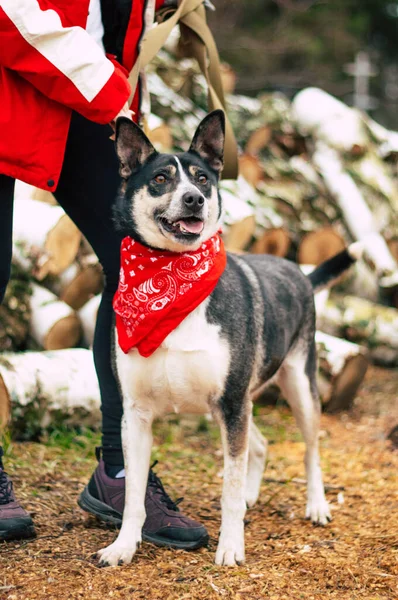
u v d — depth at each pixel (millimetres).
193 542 2668
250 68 16219
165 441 4234
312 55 16844
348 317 5629
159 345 2488
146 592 2275
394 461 4031
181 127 5797
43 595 2234
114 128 2635
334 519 3135
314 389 3334
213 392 2586
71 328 4430
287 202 6012
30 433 3887
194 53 3104
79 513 2982
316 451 3264
